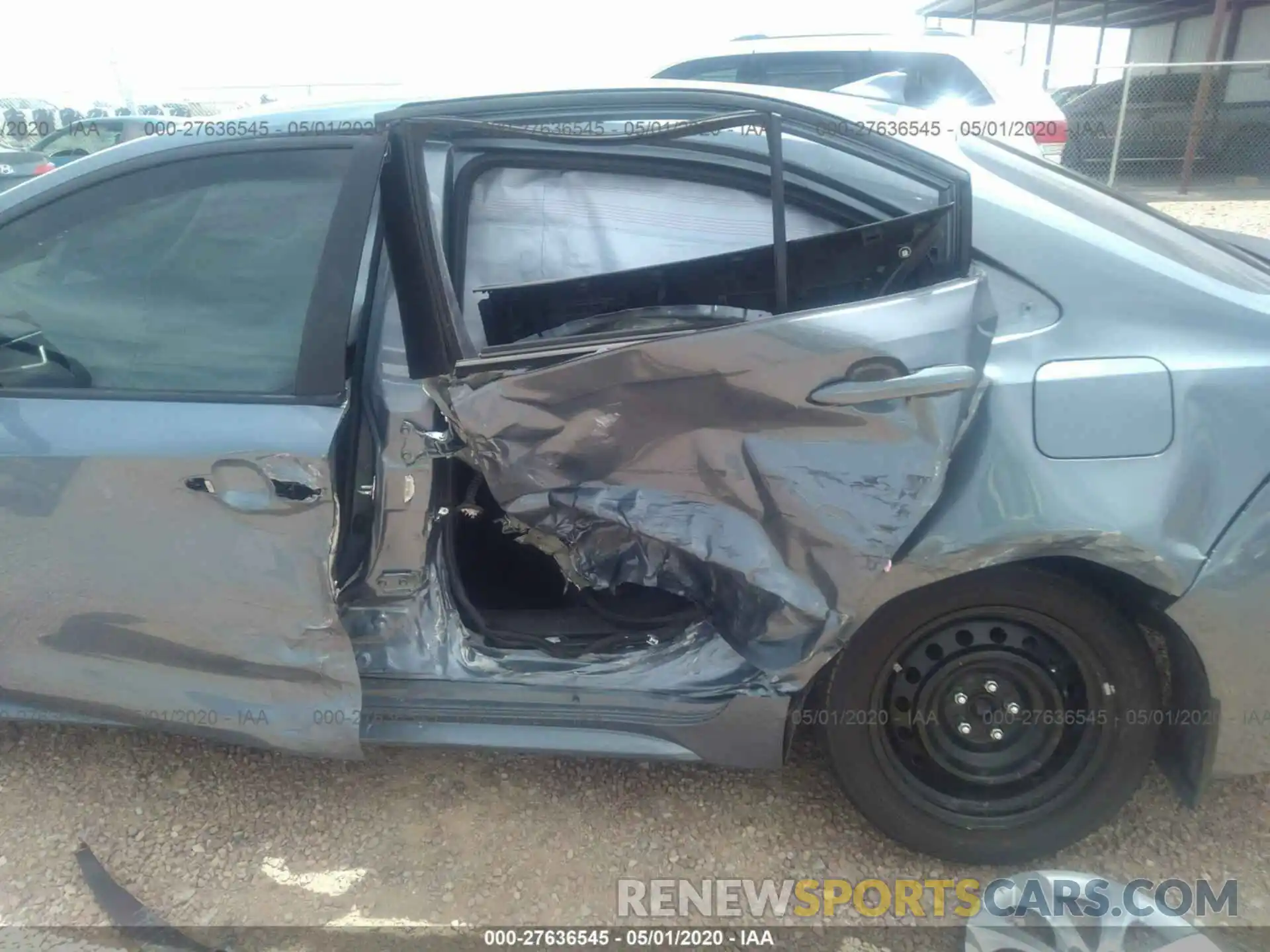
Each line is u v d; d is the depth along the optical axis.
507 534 2.43
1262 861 2.29
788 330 1.90
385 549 2.27
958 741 2.23
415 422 2.22
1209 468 1.91
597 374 1.95
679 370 1.93
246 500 2.12
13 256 2.35
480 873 2.32
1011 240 2.08
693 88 2.31
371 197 2.18
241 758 2.72
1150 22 20.08
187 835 2.45
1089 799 2.19
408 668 2.32
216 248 2.28
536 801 2.54
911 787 2.25
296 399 2.16
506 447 2.04
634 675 2.28
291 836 2.44
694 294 2.26
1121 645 2.09
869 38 6.01
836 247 2.16
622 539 2.13
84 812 2.52
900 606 2.09
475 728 2.30
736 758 2.24
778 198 1.94
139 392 2.23
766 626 2.04
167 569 2.21
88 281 2.33
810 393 1.91
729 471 1.98
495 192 2.32
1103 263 2.04
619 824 2.46
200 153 2.29
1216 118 13.78
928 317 1.91
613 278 2.25
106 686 2.38
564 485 2.07
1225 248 2.39
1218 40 13.98
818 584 1.99
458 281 2.28
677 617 2.35
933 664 2.18
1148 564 1.92
